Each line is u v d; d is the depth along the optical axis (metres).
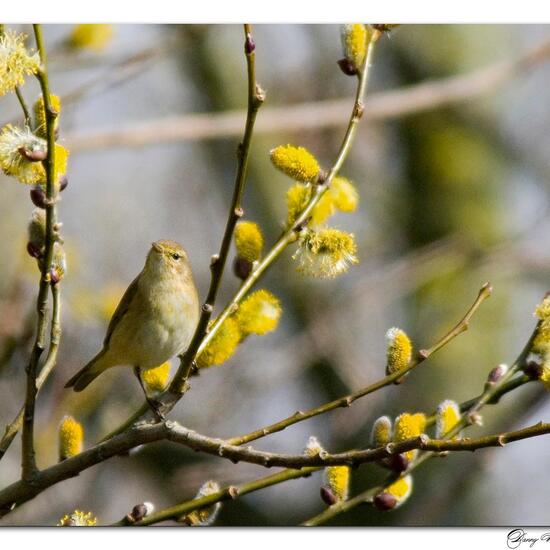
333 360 12.37
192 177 15.31
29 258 8.95
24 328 8.15
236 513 13.23
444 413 4.86
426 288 13.52
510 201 14.87
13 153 4.53
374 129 14.95
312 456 4.29
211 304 4.63
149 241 14.50
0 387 8.86
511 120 15.19
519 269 13.52
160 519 4.84
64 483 10.93
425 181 14.87
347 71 5.16
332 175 5.02
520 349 13.46
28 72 4.29
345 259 4.88
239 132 12.45
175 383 4.94
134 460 12.13
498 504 12.34
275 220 15.09
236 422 11.85
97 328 9.85
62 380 9.56
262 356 12.22
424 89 13.41
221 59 15.35
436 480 11.98
